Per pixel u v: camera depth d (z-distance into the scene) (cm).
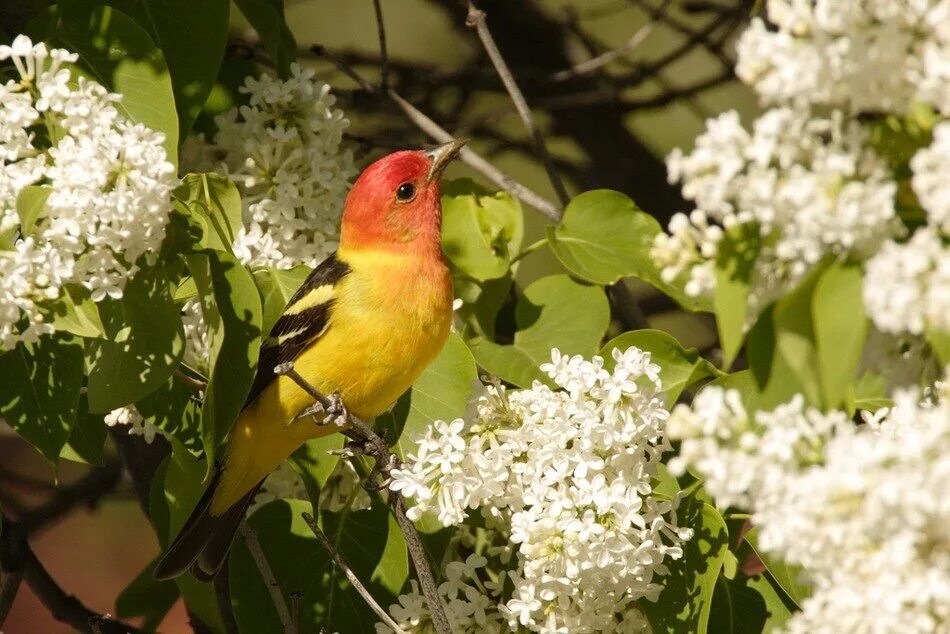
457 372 1060
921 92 583
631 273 1092
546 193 1914
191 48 1045
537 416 919
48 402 915
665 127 2022
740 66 609
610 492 884
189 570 1138
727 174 597
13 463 1848
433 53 2078
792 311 599
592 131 1781
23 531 1241
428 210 1081
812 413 617
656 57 2050
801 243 591
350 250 1084
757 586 988
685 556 923
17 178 858
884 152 623
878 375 771
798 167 589
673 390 1015
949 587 580
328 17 2089
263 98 1141
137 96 951
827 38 595
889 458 591
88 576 1950
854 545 598
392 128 1727
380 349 1035
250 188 1141
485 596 961
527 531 880
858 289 582
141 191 862
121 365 900
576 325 1108
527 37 1841
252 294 916
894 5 594
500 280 1170
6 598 1213
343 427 1009
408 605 966
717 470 614
